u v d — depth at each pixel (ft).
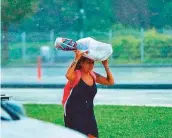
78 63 49.65
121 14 251.39
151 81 137.08
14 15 233.96
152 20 249.75
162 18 250.16
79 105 49.60
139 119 78.28
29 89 128.88
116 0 253.44
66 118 49.96
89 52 49.34
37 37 243.60
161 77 151.12
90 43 49.52
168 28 247.50
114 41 236.43
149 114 82.17
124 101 102.73
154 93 117.70
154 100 104.63
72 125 49.57
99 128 72.23
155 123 75.61
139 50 229.66
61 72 172.45
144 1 250.78
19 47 237.45
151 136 68.33
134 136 68.23
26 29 257.34
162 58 226.79
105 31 251.80
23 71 179.11
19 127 32.22
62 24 249.34
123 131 70.79
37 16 247.09
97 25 251.80
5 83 134.41
